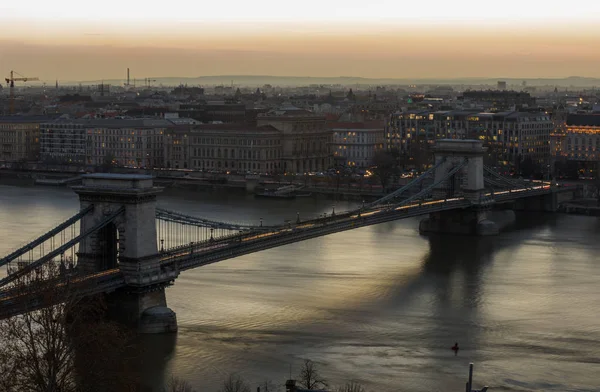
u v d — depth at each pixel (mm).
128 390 186875
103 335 191250
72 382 177000
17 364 162750
